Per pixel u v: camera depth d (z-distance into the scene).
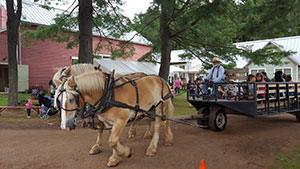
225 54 11.90
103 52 20.81
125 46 12.82
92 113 3.75
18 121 8.35
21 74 17.45
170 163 4.27
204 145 5.43
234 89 8.30
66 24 10.65
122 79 4.24
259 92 6.56
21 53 17.66
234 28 11.01
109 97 3.84
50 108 9.06
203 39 12.30
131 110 4.24
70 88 3.51
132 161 4.34
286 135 6.46
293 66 21.03
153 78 5.03
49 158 4.45
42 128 7.25
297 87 8.00
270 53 10.25
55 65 19.38
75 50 20.52
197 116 6.71
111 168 3.99
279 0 4.68
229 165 4.22
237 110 6.16
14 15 10.75
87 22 8.88
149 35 14.12
